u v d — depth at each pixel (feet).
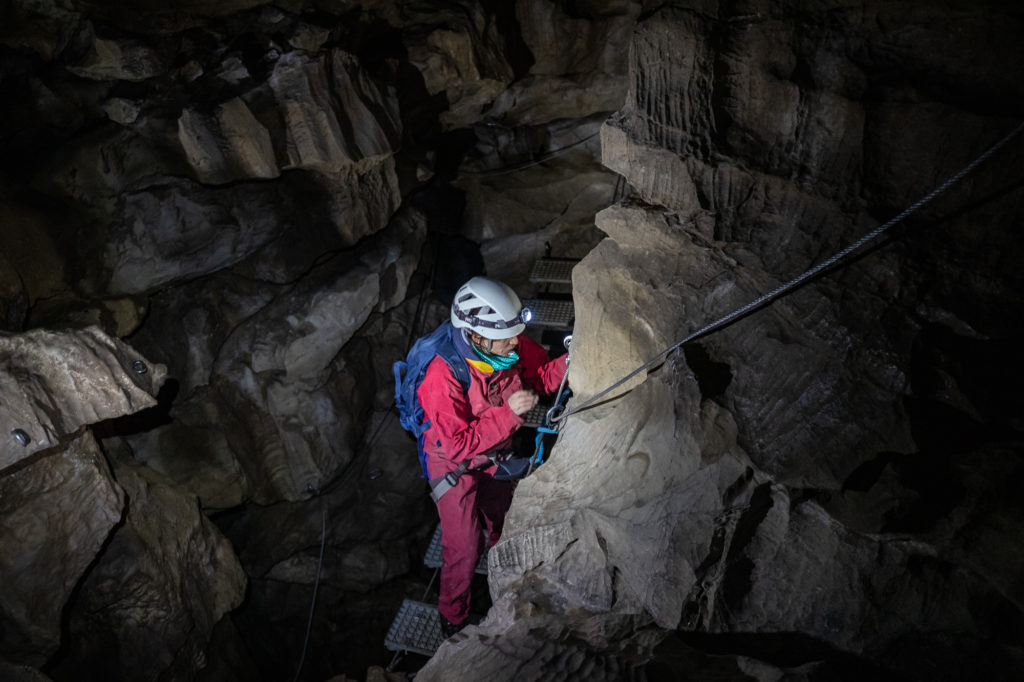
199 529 13.19
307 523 16.63
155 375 10.45
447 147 18.69
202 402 14.93
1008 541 4.88
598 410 8.96
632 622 6.31
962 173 5.32
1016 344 5.67
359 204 15.43
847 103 6.56
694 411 6.58
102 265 13.21
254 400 15.33
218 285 14.83
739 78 7.30
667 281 7.73
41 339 9.27
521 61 17.35
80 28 12.91
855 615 5.22
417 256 17.35
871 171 6.56
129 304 13.42
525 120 18.69
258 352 15.14
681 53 7.61
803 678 4.77
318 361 15.58
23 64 12.85
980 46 6.01
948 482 5.32
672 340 7.42
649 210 7.99
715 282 7.30
